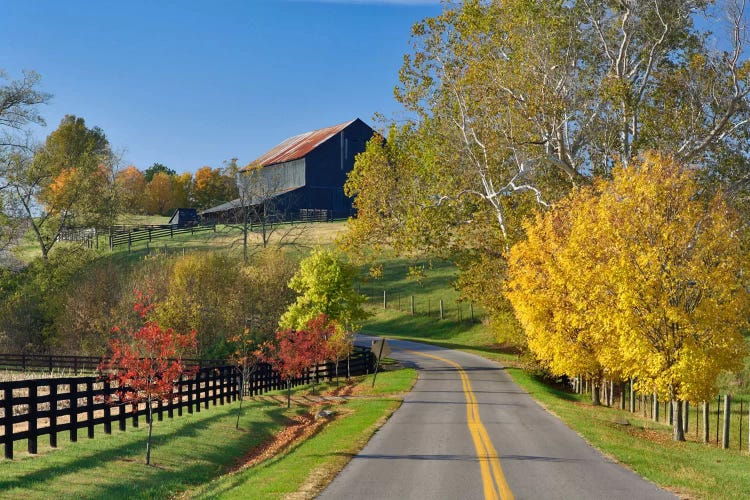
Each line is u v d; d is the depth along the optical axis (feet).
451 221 149.38
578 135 136.77
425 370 146.51
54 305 192.44
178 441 68.44
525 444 62.59
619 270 79.25
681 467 55.11
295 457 58.08
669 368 77.20
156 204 496.64
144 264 211.20
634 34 134.62
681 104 130.93
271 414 92.99
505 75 133.18
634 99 130.21
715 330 77.00
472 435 67.72
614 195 87.86
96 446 62.75
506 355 178.09
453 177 147.74
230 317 177.27
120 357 66.23
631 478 48.01
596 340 92.32
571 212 103.04
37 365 151.74
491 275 145.59
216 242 292.61
